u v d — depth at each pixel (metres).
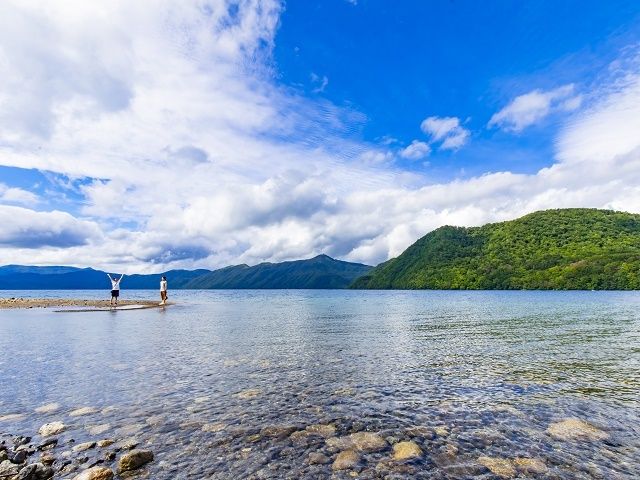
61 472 6.42
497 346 19.20
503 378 12.58
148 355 16.44
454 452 7.07
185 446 7.39
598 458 6.82
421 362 15.16
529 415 9.05
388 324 30.58
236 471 6.39
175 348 18.25
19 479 6.06
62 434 8.02
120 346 18.80
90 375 12.83
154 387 11.41
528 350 17.98
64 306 52.28
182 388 11.30
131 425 8.47
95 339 21.08
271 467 6.53
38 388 11.30
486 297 97.62
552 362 15.23
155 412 9.30
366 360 15.55
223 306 62.31
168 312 44.41
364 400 10.20
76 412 9.31
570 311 44.41
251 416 9.01
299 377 12.64
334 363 14.90
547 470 6.37
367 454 7.02
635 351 17.67
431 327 28.12
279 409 9.51
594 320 33.22
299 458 6.88
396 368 14.06
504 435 7.86
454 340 21.25
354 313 44.03
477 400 10.20
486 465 6.56
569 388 11.36
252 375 12.91
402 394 10.74
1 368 13.84
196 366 14.26
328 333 24.44
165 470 6.42
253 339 21.58
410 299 91.12
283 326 28.94
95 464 6.69
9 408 9.65
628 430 8.11
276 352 17.31
